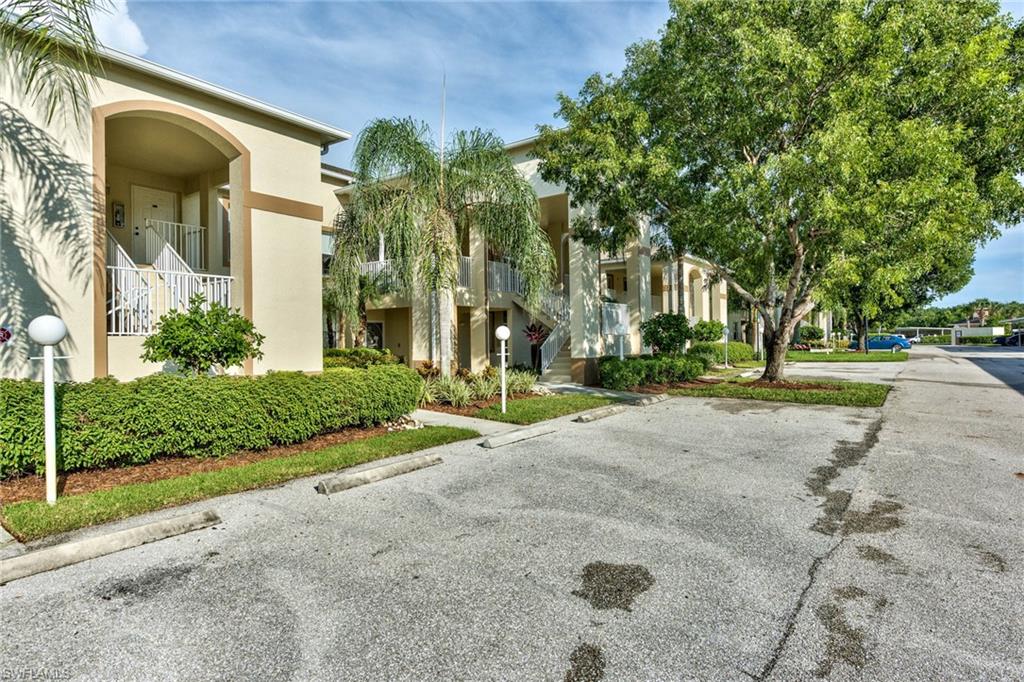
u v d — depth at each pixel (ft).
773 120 33.42
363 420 26.63
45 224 23.27
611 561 12.41
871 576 11.64
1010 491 17.71
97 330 24.82
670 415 33.37
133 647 9.05
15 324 22.31
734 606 10.39
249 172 31.73
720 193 34.42
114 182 36.94
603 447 24.50
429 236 36.86
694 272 86.07
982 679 8.21
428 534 14.05
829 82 33.81
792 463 21.52
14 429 16.63
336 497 17.13
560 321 56.65
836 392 41.42
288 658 8.78
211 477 18.37
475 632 9.51
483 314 56.08
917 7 32.76
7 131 22.18
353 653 8.91
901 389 45.50
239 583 11.32
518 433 26.18
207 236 38.37
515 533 14.12
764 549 13.08
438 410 35.17
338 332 58.54
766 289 48.37
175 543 13.41
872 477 19.43
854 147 29.48
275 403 22.39
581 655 8.85
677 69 38.42
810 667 8.52
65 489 17.03
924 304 118.42
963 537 13.82
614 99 38.29
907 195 30.99
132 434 19.02
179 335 22.21
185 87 28.45
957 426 29.01
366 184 37.19
